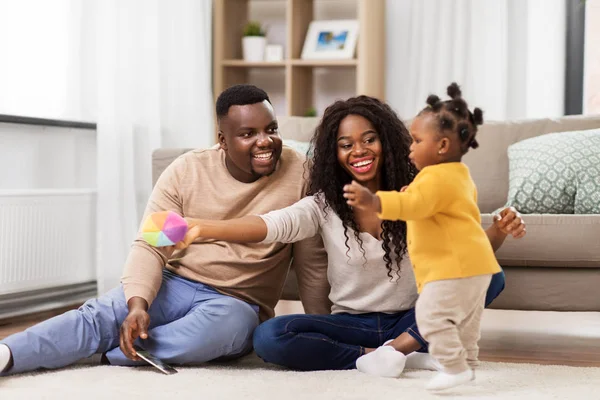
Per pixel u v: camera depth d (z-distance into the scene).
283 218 2.12
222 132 2.22
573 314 3.73
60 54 4.09
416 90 5.00
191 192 2.30
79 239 4.02
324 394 1.81
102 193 4.12
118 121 4.31
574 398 1.80
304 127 3.60
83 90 4.21
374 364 2.05
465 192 1.82
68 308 3.99
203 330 2.13
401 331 2.16
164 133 4.73
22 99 3.92
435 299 1.79
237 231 2.05
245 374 2.07
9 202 3.58
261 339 2.12
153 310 2.24
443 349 1.79
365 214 2.16
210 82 5.04
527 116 4.81
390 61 5.14
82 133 4.26
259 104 2.19
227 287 2.26
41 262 3.77
